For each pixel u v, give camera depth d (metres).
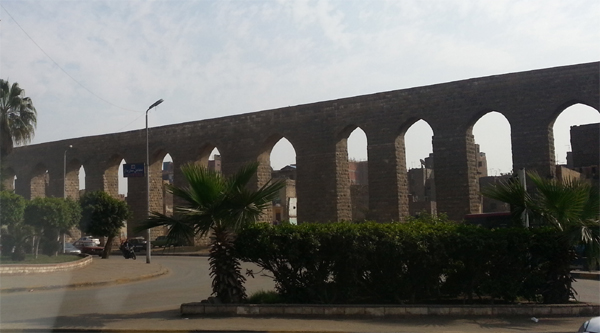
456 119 34.44
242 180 13.71
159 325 11.83
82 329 11.52
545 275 13.30
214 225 13.66
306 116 40.41
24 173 57.84
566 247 13.03
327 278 13.42
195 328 11.43
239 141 43.59
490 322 11.94
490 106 33.34
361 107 38.00
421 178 67.38
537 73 31.95
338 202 38.66
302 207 40.16
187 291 19.36
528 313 12.46
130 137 49.81
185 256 43.25
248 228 13.53
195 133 46.00
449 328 11.36
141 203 48.69
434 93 35.28
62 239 24.62
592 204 12.82
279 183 13.69
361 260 12.98
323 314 12.62
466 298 13.64
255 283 21.48
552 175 31.11
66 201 25.27
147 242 33.47
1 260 18.95
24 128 37.81
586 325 8.66
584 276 23.22
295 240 13.21
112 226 34.94
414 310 12.48
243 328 11.38
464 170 34.00
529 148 31.94
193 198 13.29
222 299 13.50
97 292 19.22
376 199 37.03
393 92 36.81
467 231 13.15
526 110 32.12
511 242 12.98
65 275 19.64
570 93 30.86
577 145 46.22
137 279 23.83
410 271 13.22
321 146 39.56
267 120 42.28
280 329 11.24
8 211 20.81
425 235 12.95
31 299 15.58
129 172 37.62
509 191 13.95
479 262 13.14
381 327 11.45
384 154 36.94
